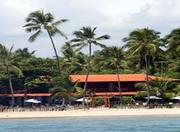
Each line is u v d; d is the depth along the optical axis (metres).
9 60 109.50
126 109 85.31
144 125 61.19
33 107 94.94
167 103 96.94
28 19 102.44
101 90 111.25
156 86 104.19
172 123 64.00
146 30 108.06
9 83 116.38
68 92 96.00
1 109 90.12
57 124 65.56
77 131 54.47
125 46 112.31
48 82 116.31
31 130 56.97
